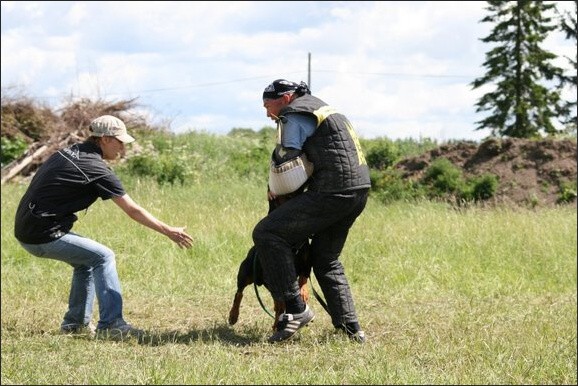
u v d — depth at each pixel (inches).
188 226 525.0
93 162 288.5
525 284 425.7
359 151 277.7
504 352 262.4
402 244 487.2
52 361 242.8
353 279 427.2
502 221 556.1
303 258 288.7
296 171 268.7
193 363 233.3
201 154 1062.4
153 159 916.0
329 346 267.6
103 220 525.7
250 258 296.4
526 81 1523.1
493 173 894.4
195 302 368.5
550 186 864.9
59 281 402.0
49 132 1034.1
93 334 289.1
